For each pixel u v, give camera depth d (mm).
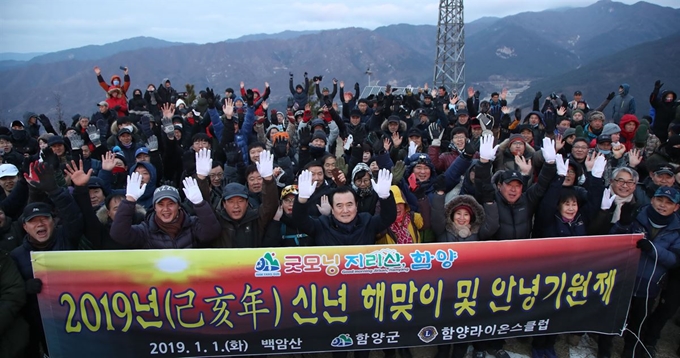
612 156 6395
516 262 4086
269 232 4113
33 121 10477
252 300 3879
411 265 3973
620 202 4586
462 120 9047
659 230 4254
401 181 5066
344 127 8883
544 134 8445
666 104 9055
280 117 12172
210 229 3855
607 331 4355
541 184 4293
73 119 10445
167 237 3934
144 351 3902
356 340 4059
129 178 3752
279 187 5656
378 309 4008
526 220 4332
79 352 3844
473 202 4227
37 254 3666
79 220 3824
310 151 6473
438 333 4129
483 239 4262
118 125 8102
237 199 4012
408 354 4418
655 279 4180
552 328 4270
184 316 3854
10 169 5195
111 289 3752
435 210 4309
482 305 4121
